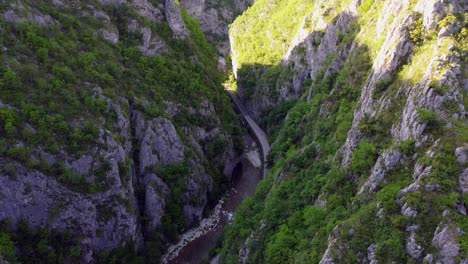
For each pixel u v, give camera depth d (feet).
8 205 234.17
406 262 154.40
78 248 251.60
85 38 304.30
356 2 318.86
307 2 454.81
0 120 238.07
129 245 278.05
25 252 236.43
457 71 189.37
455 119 176.76
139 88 317.63
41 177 242.78
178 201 306.96
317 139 279.28
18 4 273.95
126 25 343.67
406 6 238.27
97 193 260.42
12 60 254.88
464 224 150.10
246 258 242.17
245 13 587.27
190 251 298.97
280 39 462.60
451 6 210.38
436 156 167.53
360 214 176.96
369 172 202.80
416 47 215.10
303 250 202.69
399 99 208.54
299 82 398.62
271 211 250.78
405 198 165.07
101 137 267.80
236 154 378.12
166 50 362.12
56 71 269.44
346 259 168.25
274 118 408.26
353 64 282.56
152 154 302.66
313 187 237.45
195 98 350.02
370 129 212.23
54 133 253.24
